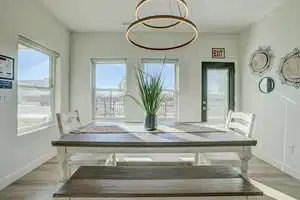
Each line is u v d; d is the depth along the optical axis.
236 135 2.32
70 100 4.95
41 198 2.55
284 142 3.50
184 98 5.01
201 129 2.65
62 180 2.09
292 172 3.28
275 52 3.75
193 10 3.74
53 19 4.14
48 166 3.65
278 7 3.63
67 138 2.15
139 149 2.06
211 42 5.02
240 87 4.98
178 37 4.99
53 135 4.27
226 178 1.90
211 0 3.38
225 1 3.42
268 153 3.94
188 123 3.14
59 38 4.43
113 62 5.04
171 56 4.99
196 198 1.65
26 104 3.53
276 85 3.72
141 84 2.60
